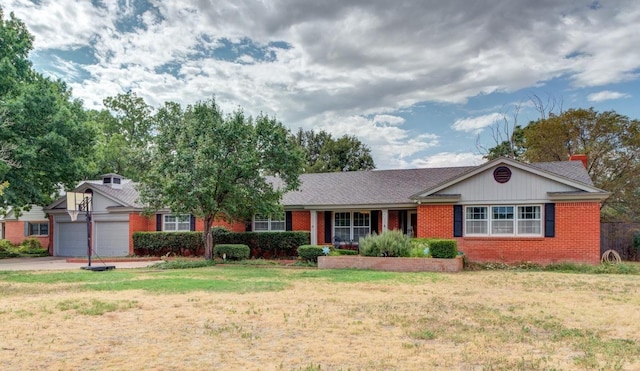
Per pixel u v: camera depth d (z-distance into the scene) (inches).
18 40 997.8
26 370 206.1
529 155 1235.2
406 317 324.8
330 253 767.1
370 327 293.4
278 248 909.8
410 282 518.9
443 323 306.3
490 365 214.4
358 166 1931.6
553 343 256.7
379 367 211.8
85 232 1075.9
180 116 792.9
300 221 949.2
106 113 1755.7
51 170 971.9
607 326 301.0
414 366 213.5
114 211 1018.1
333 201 920.9
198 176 719.7
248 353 234.1
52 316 325.7
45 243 1290.6
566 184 713.0
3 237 1339.8
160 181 751.7
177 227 1014.4
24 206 1063.6
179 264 736.3
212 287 473.1
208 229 811.4
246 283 506.0
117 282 519.5
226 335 271.3
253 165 764.6
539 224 728.3
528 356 230.5
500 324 304.3
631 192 1031.0
